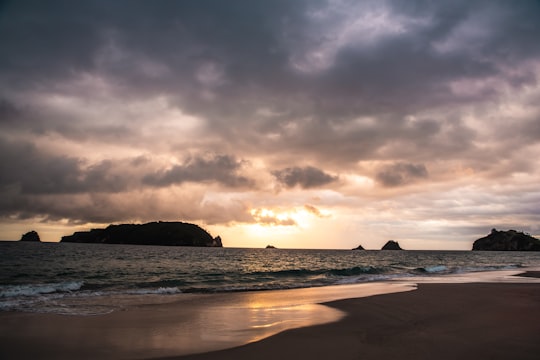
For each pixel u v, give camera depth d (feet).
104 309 42.45
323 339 28.66
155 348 26.16
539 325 33.86
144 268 124.98
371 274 108.06
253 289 66.69
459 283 75.56
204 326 33.53
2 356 24.12
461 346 26.32
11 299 48.91
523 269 138.21
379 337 29.25
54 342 27.50
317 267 153.38
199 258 226.99
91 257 184.85
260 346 26.66
